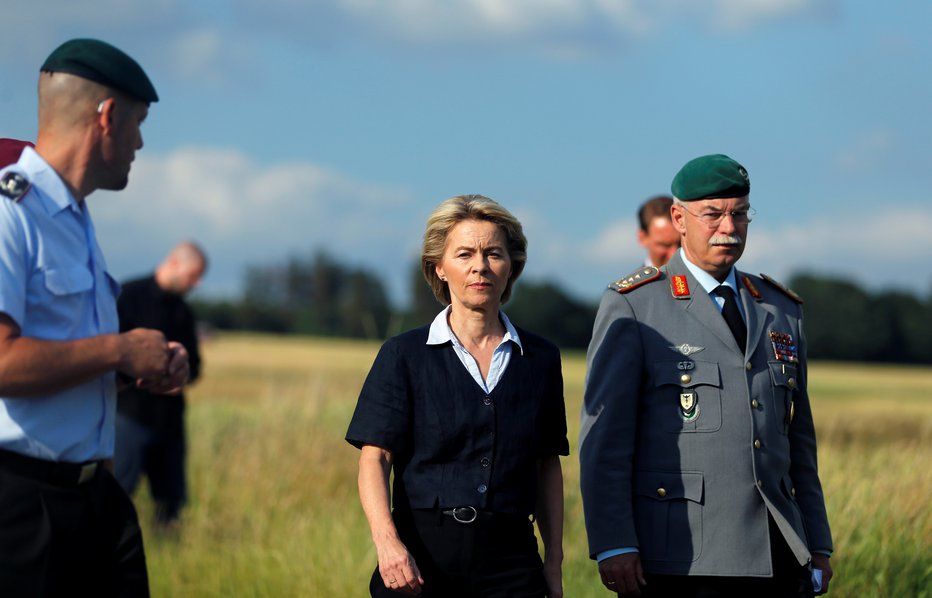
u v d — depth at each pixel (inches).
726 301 358.9
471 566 330.3
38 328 292.2
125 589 308.7
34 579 288.5
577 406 710.5
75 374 283.9
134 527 313.4
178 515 686.5
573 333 5103.3
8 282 281.3
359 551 582.6
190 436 850.8
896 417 981.8
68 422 294.5
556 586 348.2
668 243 511.2
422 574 331.3
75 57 294.8
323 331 6264.8
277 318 6441.9
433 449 334.6
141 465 682.2
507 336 345.7
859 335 4323.3
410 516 336.2
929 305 4370.1
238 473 764.0
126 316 677.9
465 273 339.3
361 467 337.4
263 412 898.1
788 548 346.0
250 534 652.7
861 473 551.5
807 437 368.5
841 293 4436.5
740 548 338.3
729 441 343.3
